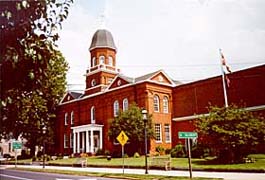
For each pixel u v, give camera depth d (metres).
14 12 4.62
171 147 45.00
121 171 26.64
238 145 25.80
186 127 44.38
